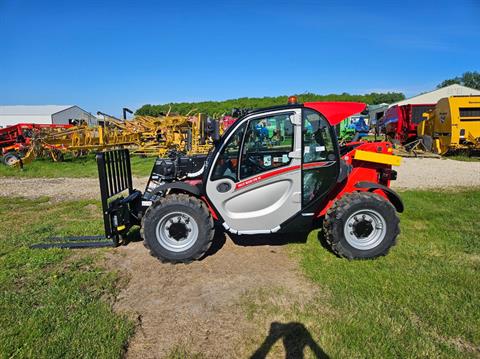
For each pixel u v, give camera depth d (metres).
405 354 2.56
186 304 3.34
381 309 3.11
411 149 15.71
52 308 3.21
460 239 4.73
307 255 4.33
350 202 4.07
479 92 38.44
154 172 4.87
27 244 4.91
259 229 4.21
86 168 13.02
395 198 4.39
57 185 9.80
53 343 2.72
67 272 4.03
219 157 4.08
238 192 4.11
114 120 16.02
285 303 3.29
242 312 3.18
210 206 4.23
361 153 4.41
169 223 4.20
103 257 4.46
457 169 11.27
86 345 2.70
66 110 53.88
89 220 6.13
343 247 4.12
